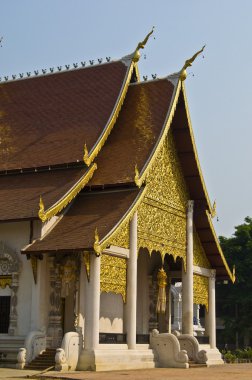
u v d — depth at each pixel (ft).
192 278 119.65
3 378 70.74
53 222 93.91
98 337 87.40
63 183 97.45
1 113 118.83
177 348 101.55
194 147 117.60
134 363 94.68
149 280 124.57
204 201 123.24
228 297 229.86
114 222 91.61
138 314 122.01
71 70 120.06
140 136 107.34
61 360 82.53
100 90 113.70
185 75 113.60
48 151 105.09
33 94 119.65
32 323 89.45
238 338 228.84
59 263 91.86
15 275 92.27
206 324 129.80
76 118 110.22
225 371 94.58
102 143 103.91
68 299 97.19
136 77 117.91
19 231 93.45
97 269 87.45
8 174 104.83
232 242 233.76
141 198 97.86
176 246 115.55
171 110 109.60
